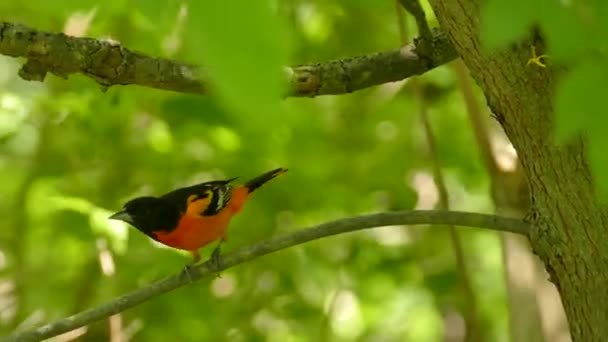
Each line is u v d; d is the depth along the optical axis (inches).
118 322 442.9
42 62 233.3
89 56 234.8
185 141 492.4
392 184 548.1
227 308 518.0
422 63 259.6
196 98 408.8
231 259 244.1
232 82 80.2
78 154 486.3
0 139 426.9
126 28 382.0
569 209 205.6
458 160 557.9
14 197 515.5
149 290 243.1
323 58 505.7
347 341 614.9
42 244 514.0
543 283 321.4
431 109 553.9
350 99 566.3
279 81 80.4
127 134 488.1
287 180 505.0
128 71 239.1
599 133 100.6
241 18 80.4
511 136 214.1
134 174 501.4
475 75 210.4
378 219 227.9
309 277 546.0
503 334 648.4
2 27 229.6
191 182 502.0
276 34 80.4
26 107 430.3
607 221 201.8
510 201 339.3
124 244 401.4
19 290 520.7
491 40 96.7
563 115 101.4
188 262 430.3
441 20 207.0
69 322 238.4
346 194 532.4
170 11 90.4
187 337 492.1
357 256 550.0
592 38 99.1
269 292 532.1
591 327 209.5
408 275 560.4
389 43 517.7
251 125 81.1
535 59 193.6
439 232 586.6
